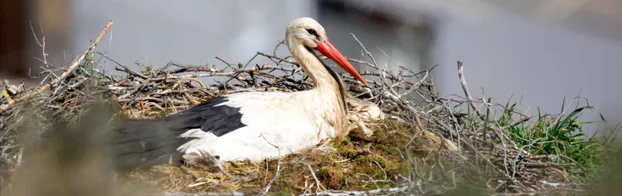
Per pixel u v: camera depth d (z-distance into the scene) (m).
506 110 12.85
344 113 12.23
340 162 11.27
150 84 12.69
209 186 10.32
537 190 10.47
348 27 16.56
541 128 12.76
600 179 9.91
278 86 13.48
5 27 16.44
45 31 16.67
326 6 16.61
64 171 7.73
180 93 12.89
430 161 10.95
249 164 11.02
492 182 10.57
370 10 16.41
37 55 16.42
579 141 12.70
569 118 12.85
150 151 10.66
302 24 12.43
